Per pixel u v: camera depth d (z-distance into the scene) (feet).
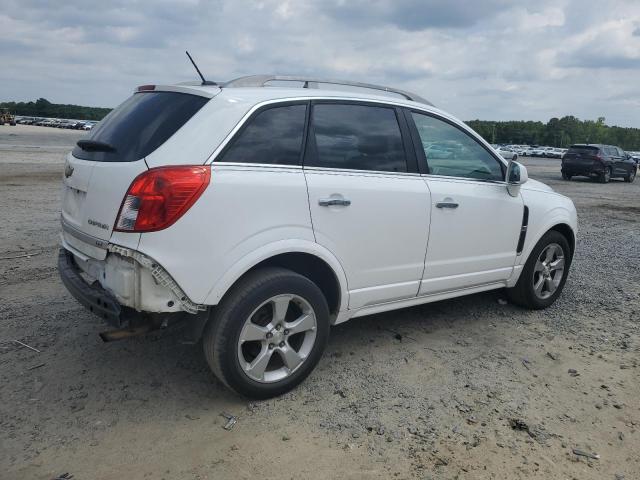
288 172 10.61
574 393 11.57
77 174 10.81
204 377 11.76
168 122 10.03
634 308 17.12
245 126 10.23
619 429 10.28
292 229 10.53
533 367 12.73
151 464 8.84
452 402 11.00
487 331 14.85
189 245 9.39
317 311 11.09
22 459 8.85
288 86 12.07
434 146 13.48
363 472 8.79
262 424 10.05
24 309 15.23
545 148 236.84
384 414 10.48
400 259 12.54
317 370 12.23
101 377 11.59
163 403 10.68
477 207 13.94
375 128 12.32
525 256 15.62
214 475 8.63
